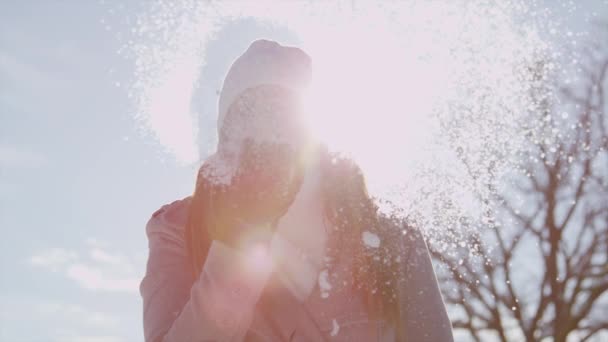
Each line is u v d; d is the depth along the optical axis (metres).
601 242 9.62
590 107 6.01
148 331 1.25
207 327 1.11
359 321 1.22
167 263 1.31
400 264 1.23
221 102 1.11
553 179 7.48
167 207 1.37
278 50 1.10
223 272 1.10
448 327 1.28
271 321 1.20
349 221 1.21
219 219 1.10
